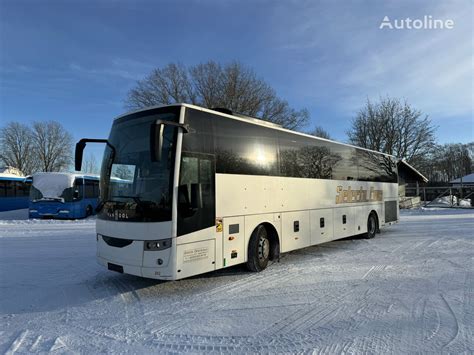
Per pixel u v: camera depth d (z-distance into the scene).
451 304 5.38
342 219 10.77
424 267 7.89
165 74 37.28
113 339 4.33
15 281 7.08
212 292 6.24
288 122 39.06
